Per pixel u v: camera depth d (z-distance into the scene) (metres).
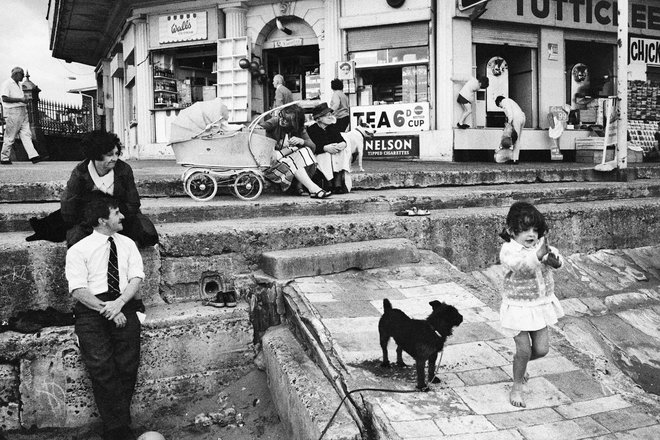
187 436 4.54
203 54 17.81
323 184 8.11
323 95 16.09
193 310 5.12
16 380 4.54
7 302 4.78
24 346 4.52
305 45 16.70
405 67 15.45
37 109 18.80
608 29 16.84
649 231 8.28
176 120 7.07
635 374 6.11
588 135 16.61
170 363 4.90
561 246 7.63
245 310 5.21
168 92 18.17
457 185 9.55
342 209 7.25
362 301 5.09
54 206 6.19
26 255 4.83
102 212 4.43
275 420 4.57
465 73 15.12
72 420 4.63
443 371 4.14
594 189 8.94
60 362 4.59
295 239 5.93
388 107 15.48
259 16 16.81
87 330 4.42
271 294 5.34
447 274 5.75
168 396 4.89
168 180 7.52
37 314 4.87
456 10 14.77
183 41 17.47
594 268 7.62
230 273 5.61
